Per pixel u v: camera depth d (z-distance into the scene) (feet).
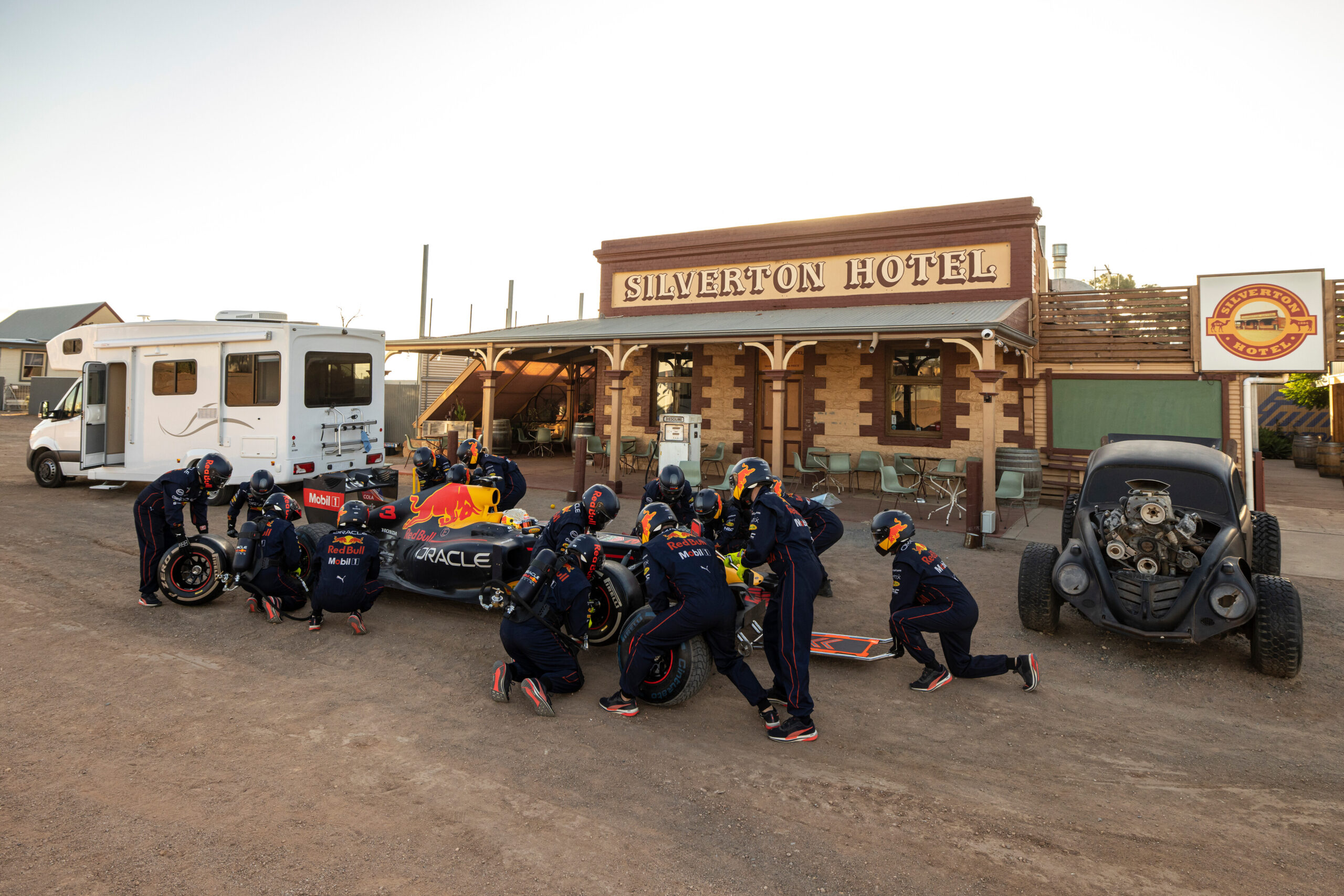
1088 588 18.89
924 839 10.84
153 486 21.83
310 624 19.97
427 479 24.66
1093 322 44.34
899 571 16.55
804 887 9.66
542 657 15.42
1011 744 14.08
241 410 36.52
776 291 52.49
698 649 15.20
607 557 19.79
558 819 11.22
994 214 46.03
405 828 10.87
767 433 52.80
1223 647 19.52
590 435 60.18
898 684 17.03
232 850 10.21
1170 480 20.99
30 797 11.55
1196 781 12.76
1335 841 10.94
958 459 45.78
